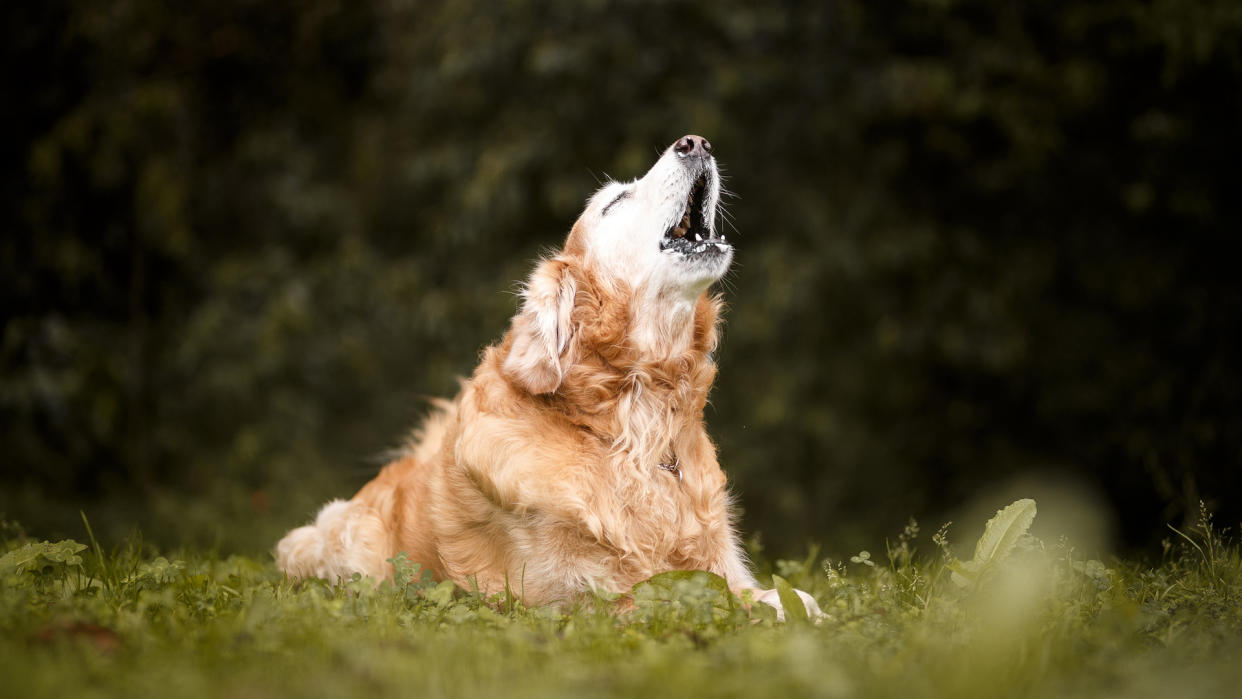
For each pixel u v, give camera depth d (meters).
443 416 6.31
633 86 11.03
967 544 6.08
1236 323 10.24
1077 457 10.99
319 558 6.02
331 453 12.04
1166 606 4.28
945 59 10.84
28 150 11.20
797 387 11.20
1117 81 10.59
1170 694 3.05
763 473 11.38
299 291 11.45
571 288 5.27
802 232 11.13
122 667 3.15
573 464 5.03
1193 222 10.51
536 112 11.27
